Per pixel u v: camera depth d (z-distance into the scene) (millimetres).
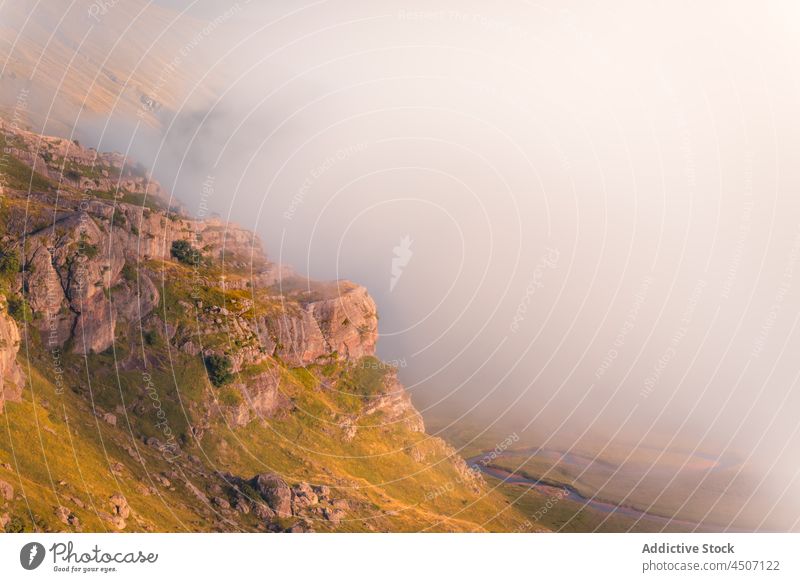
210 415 166625
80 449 135125
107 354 160750
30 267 156625
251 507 147000
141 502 133000
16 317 150250
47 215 165875
